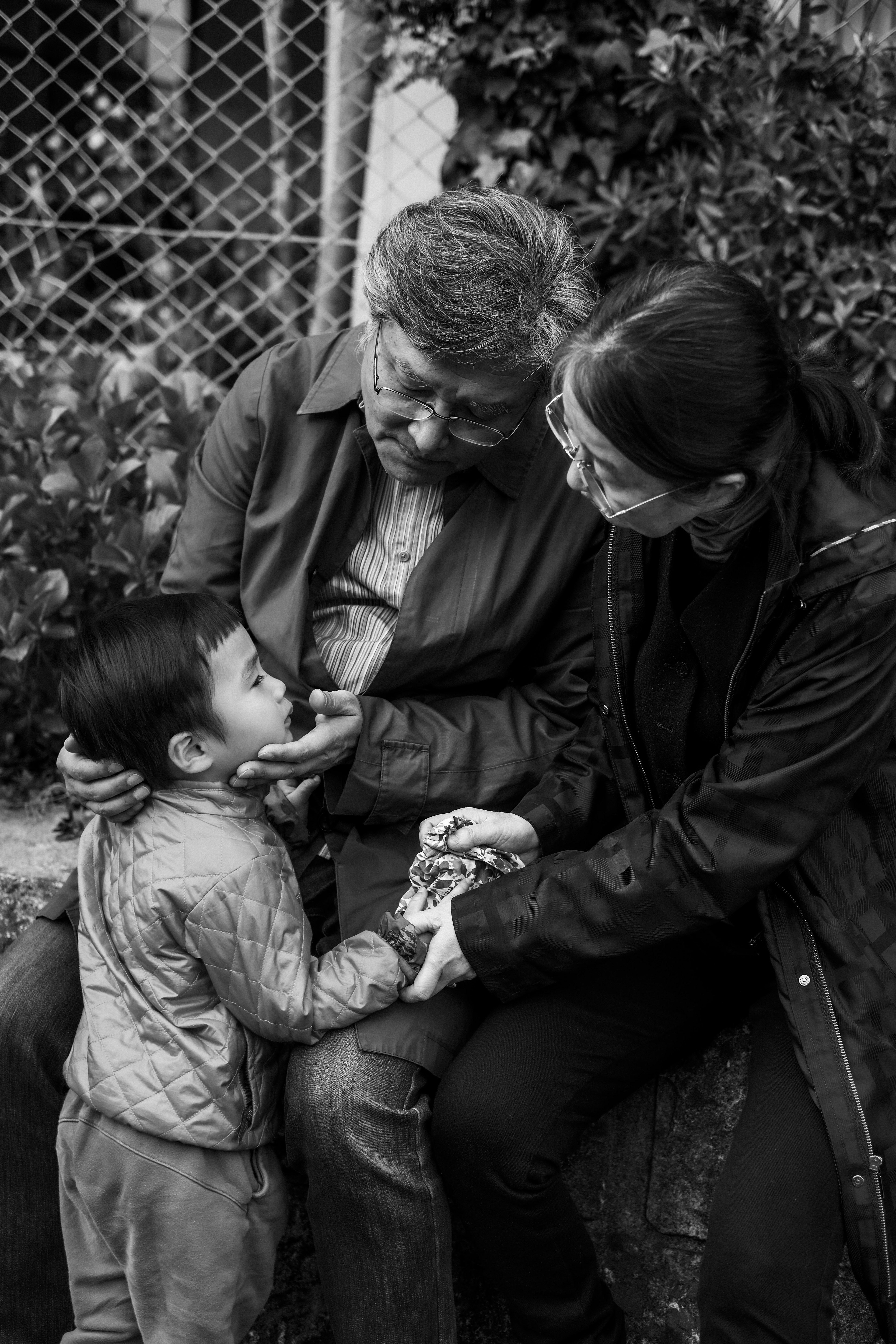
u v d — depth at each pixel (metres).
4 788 2.66
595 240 3.08
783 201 2.82
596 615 1.74
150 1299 1.67
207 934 1.63
